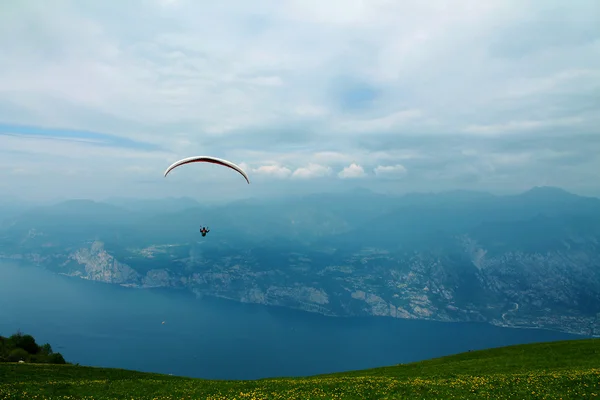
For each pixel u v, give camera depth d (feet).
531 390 94.22
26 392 100.48
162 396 100.99
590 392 90.94
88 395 103.60
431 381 112.06
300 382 121.19
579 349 167.53
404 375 148.05
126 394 105.60
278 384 117.39
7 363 153.07
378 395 95.14
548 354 166.09
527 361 154.81
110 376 153.89
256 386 115.75
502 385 100.73
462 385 103.24
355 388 103.40
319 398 92.79
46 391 105.29
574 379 101.60
